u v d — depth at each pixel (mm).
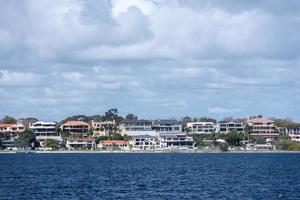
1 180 171875
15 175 196625
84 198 121438
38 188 143875
